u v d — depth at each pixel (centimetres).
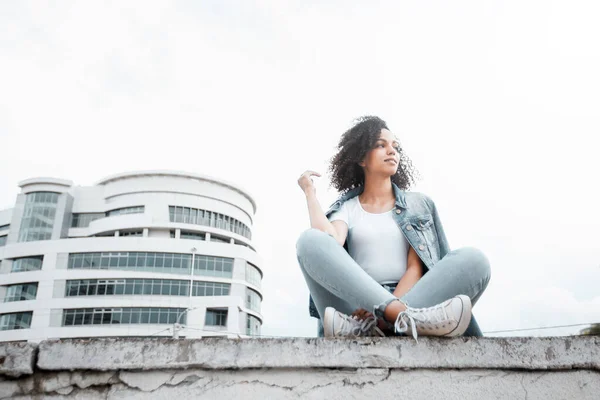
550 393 173
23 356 180
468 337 180
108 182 5103
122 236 4722
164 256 4459
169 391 177
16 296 4366
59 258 4394
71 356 180
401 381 175
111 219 4747
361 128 287
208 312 4331
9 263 4512
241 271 4647
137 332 4141
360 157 283
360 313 203
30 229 4756
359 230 260
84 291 4269
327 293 225
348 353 178
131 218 4691
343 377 177
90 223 4847
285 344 180
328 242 215
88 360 179
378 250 253
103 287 4284
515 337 180
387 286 249
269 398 175
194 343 181
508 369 176
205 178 4994
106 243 4419
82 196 5081
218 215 4981
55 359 180
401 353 178
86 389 178
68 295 4256
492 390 174
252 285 4781
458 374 176
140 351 180
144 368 178
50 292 4234
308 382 177
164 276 4375
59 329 4081
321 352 178
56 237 4747
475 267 205
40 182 4931
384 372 176
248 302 4716
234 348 180
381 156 277
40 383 179
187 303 4297
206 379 178
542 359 176
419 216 261
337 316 199
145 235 4659
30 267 4475
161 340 181
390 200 276
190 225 4753
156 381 178
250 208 5453
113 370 179
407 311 183
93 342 182
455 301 178
